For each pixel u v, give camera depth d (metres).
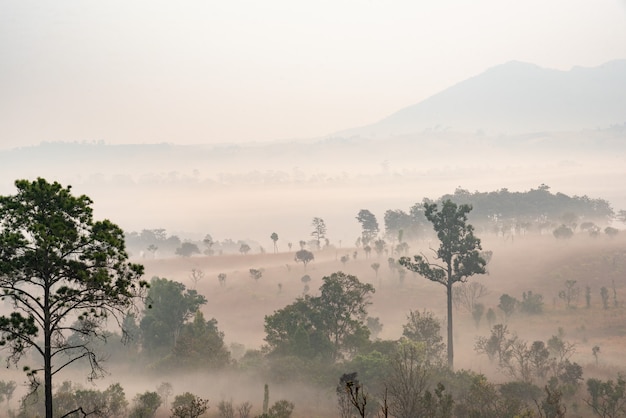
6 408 63.16
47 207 30.94
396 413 43.31
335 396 61.75
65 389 65.69
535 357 71.00
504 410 50.12
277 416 51.50
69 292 31.22
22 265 29.72
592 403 60.16
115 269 31.83
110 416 54.09
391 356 63.62
